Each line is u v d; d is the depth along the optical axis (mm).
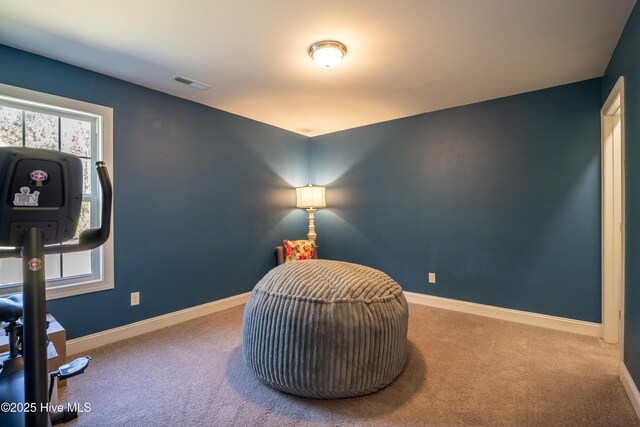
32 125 2352
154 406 1797
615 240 2670
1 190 979
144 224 2896
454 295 3562
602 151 2740
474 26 2008
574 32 2080
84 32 2039
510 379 2082
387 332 1910
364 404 1817
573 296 2916
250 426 1639
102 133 2629
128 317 2781
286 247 4152
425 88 3020
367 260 4230
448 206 3598
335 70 2621
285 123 4156
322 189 4379
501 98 3268
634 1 1771
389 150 4047
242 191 3832
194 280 3307
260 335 1958
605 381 2059
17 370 1393
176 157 3152
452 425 1651
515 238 3197
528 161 3129
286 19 1918
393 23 1973
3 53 2172
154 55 2342
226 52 2309
